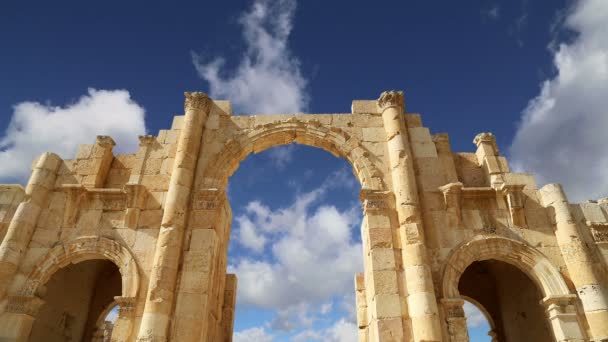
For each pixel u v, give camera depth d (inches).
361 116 740.0
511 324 777.6
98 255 611.2
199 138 709.3
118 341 531.2
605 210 637.3
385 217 622.8
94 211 645.3
